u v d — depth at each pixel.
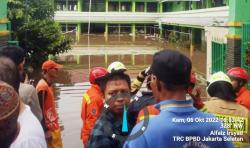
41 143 2.10
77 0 52.41
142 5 54.22
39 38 23.09
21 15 23.09
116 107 3.00
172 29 46.47
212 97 3.74
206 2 35.62
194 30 36.59
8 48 3.64
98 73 4.43
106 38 46.75
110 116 3.02
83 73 19.72
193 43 36.34
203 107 3.33
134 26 53.56
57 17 51.38
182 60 2.19
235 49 11.42
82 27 53.47
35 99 4.07
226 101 3.65
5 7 11.66
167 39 43.94
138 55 28.84
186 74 2.19
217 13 29.33
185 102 2.21
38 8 29.30
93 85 4.48
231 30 11.62
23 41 22.81
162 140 2.11
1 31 11.54
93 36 49.59
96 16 52.66
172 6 49.44
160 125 2.13
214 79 3.75
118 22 53.25
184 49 34.00
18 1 23.97
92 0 53.53
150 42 41.41
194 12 35.91
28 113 2.21
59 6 52.09
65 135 8.40
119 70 3.18
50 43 23.66
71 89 14.70
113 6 54.00
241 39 11.35
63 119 9.80
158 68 2.20
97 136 2.94
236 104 3.66
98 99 4.36
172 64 2.17
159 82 2.22
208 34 14.48
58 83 16.20
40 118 4.14
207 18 31.30
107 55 28.67
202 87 14.54
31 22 23.23
